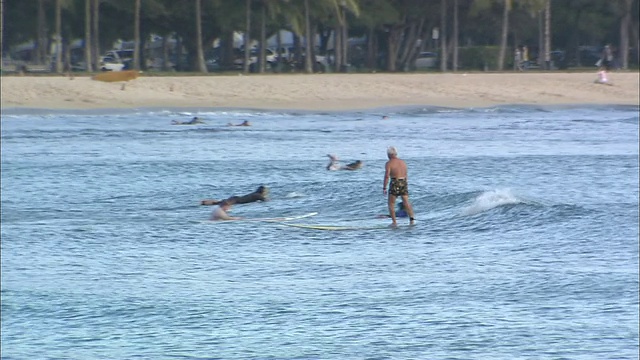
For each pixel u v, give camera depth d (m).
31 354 48.38
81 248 76.00
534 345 48.75
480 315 55.34
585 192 102.81
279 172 115.12
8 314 55.56
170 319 54.94
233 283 64.25
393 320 54.09
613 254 74.06
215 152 134.12
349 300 58.94
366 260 71.81
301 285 63.53
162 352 48.34
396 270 68.31
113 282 63.88
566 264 71.00
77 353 48.16
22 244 77.12
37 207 95.19
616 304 57.69
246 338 50.91
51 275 66.50
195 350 49.03
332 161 117.69
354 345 48.97
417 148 139.50
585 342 49.75
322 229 84.00
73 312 56.34
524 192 101.44
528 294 60.06
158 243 77.94
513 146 142.50
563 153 135.00
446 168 120.12
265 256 73.12
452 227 85.06
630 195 100.38
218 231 82.81
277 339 50.72
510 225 85.81
